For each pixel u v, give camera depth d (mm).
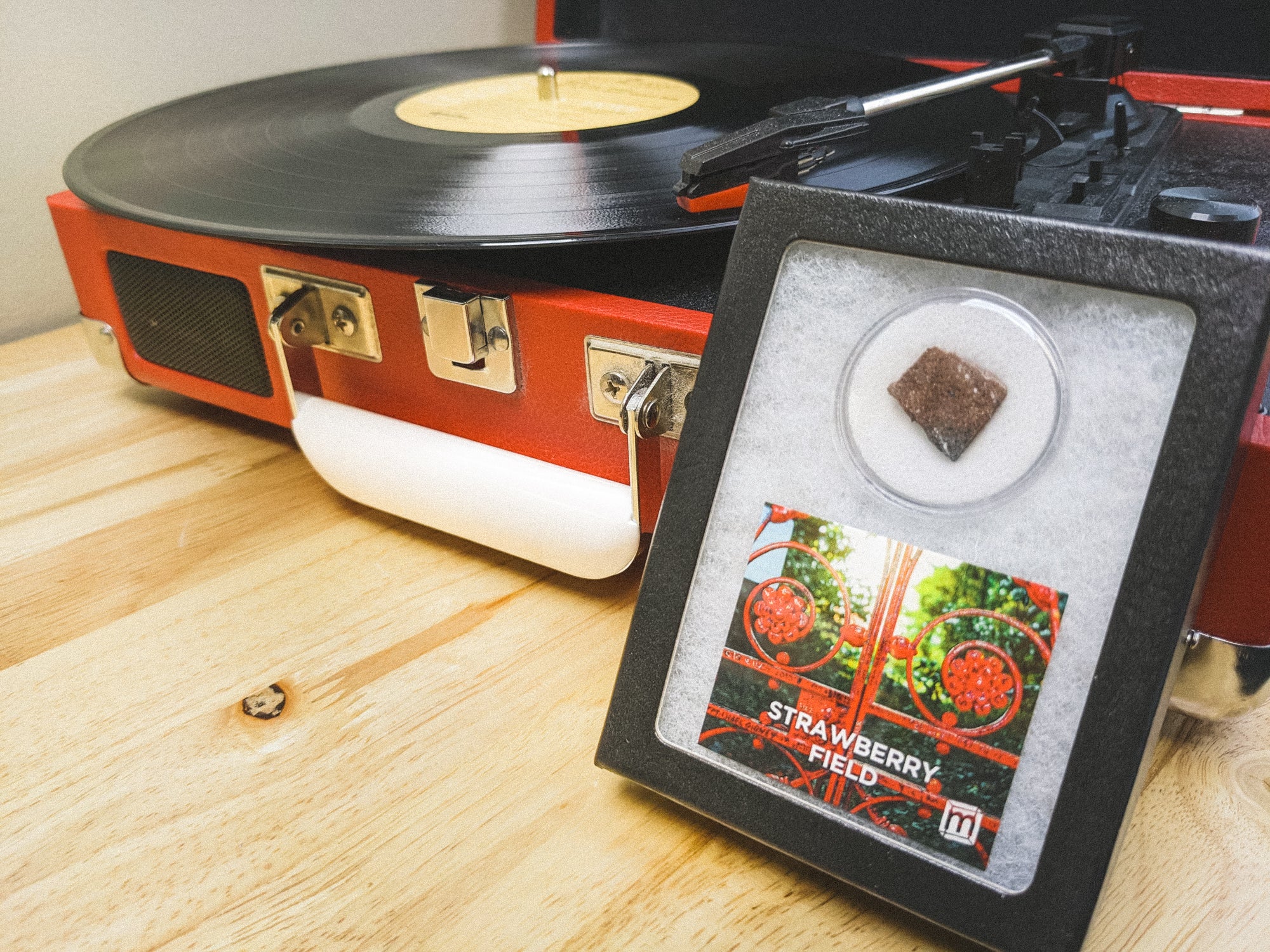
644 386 187
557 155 247
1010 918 132
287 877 159
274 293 241
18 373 345
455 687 198
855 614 148
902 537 146
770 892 154
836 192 151
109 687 202
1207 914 148
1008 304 139
